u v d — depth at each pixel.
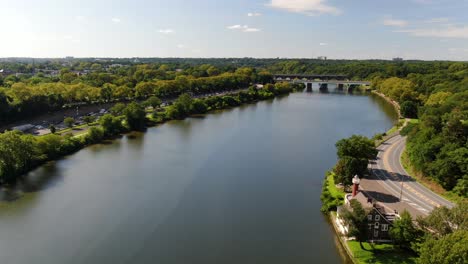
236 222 134.88
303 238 124.88
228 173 184.75
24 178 174.38
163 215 139.50
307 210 145.12
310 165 198.88
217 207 146.75
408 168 178.62
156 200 152.38
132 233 126.50
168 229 129.38
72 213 139.75
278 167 194.88
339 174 152.00
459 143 159.00
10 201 149.38
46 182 169.75
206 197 156.00
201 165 196.12
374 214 113.38
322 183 173.25
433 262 85.00
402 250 110.94
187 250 117.00
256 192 161.88
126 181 172.00
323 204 147.62
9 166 169.38
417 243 101.38
